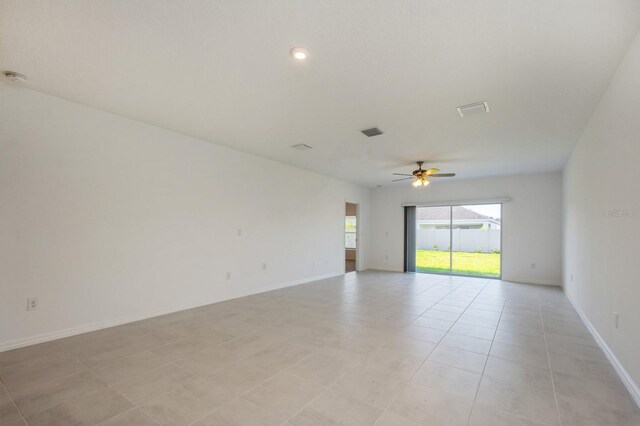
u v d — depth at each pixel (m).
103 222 3.70
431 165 6.41
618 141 2.65
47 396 2.19
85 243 3.54
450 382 2.44
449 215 9.16
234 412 2.02
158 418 1.95
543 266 7.09
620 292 2.60
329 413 2.02
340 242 8.30
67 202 3.41
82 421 1.91
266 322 3.97
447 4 1.89
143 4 1.93
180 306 4.49
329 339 3.37
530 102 3.31
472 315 4.36
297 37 2.25
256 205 5.77
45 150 3.26
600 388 2.37
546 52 2.39
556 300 5.36
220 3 1.91
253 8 1.95
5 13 2.01
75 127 3.48
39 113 3.22
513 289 6.34
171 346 3.14
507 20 2.03
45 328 3.23
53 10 1.99
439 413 2.03
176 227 4.46
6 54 2.52
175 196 4.46
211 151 4.97
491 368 2.69
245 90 3.12
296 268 6.73
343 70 2.71
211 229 4.95
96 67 2.72
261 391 2.29
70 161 3.44
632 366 2.30
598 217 3.36
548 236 7.08
